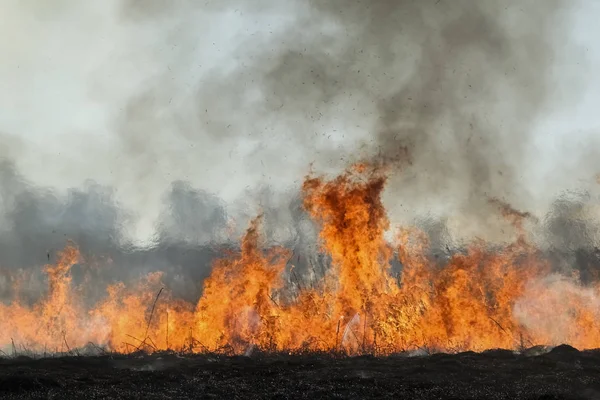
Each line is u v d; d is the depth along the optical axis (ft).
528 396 30.89
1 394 30.81
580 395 30.96
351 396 30.91
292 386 32.81
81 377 34.53
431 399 30.53
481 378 34.76
